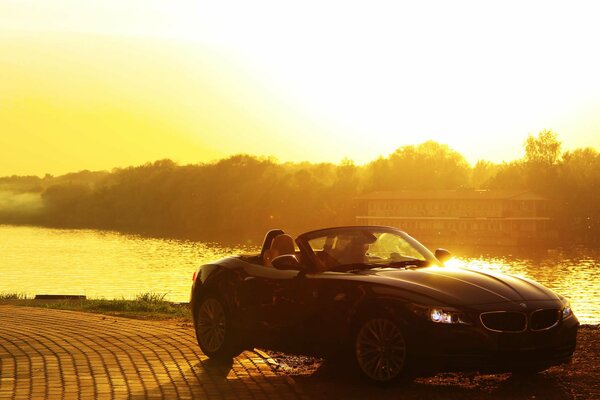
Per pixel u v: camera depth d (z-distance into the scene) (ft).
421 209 458.50
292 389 24.11
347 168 593.01
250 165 649.61
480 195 444.96
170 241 496.64
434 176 583.99
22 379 25.35
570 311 24.66
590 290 215.92
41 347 31.96
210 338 29.76
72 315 45.70
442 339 22.44
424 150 604.90
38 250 411.13
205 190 655.76
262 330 27.66
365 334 24.26
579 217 470.80
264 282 27.86
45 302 59.57
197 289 30.48
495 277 25.34
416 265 27.27
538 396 22.91
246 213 608.19
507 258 344.08
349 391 23.77
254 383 25.05
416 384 24.75
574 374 26.30
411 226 459.73
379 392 23.48
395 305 23.41
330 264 26.94
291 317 26.61
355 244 27.55
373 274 25.34
